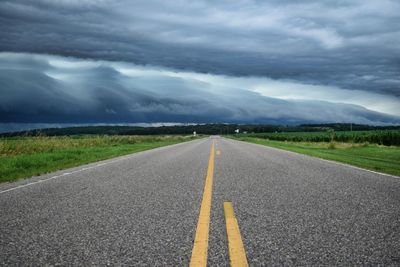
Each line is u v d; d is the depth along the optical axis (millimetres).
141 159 17516
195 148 29797
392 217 5336
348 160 16703
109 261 3492
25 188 8391
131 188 8250
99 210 5859
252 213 5590
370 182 9266
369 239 4211
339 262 3445
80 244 4043
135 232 4531
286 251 3764
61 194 7477
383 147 33094
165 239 4219
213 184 8844
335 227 4758
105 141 35719
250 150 26234
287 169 12586
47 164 15000
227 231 4539
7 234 4469
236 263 3402
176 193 7531
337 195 7258
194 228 4715
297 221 5074
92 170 12406
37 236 4371
